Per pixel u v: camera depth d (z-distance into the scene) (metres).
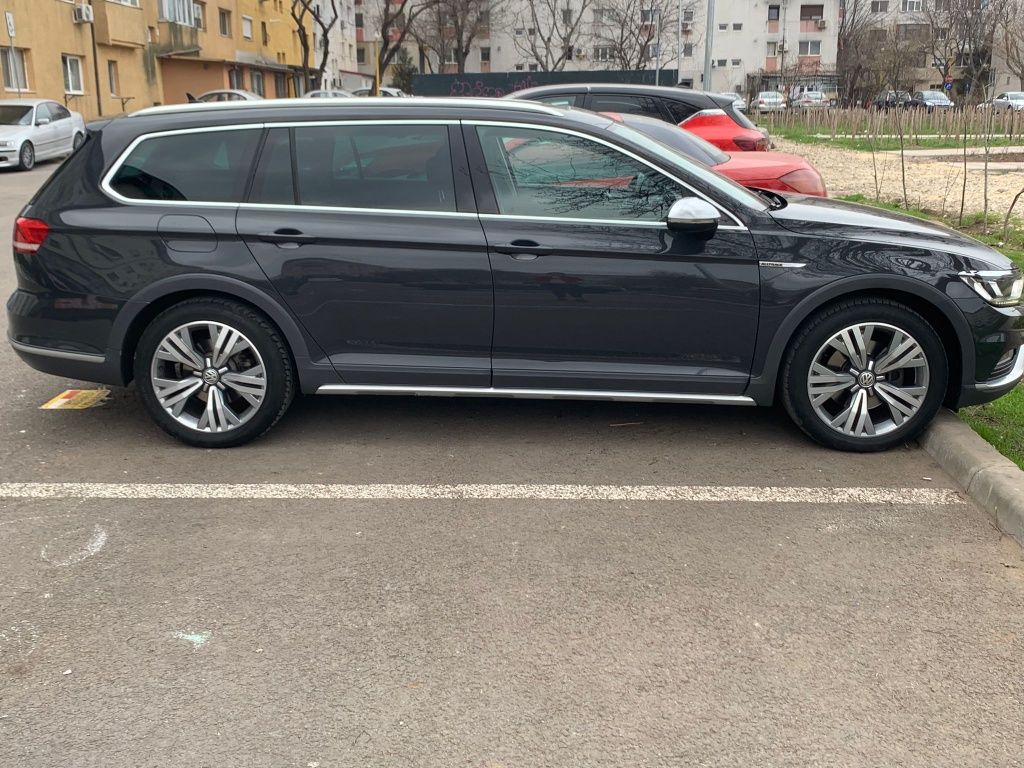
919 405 4.60
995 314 4.48
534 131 4.54
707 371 4.61
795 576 3.55
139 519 4.01
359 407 5.45
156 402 4.73
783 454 4.73
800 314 4.48
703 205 4.35
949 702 2.83
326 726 2.71
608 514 4.07
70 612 3.29
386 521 4.00
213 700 2.82
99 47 33.75
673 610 3.32
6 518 4.01
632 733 2.68
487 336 4.60
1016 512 3.85
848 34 60.88
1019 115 24.41
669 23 63.38
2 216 13.22
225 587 3.46
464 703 2.81
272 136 4.62
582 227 4.48
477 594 3.42
